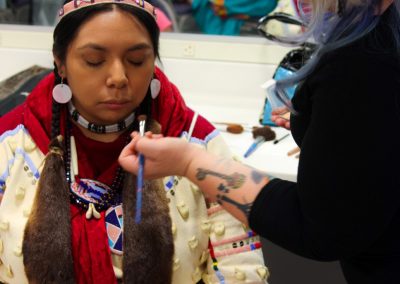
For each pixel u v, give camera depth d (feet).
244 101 5.34
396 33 1.86
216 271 2.91
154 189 2.69
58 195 2.62
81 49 2.36
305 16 1.96
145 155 1.99
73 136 2.78
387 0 1.78
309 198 1.78
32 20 5.76
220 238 2.89
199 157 2.00
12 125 2.80
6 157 2.73
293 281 5.46
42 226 2.59
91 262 2.71
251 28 5.73
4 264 2.79
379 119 1.70
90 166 2.81
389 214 1.78
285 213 1.87
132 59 2.43
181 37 5.39
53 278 2.60
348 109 1.72
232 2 5.68
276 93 2.18
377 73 1.73
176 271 2.78
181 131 2.86
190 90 5.50
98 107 2.53
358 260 2.13
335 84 1.75
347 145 1.71
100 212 2.76
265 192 1.92
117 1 2.35
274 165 3.88
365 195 1.72
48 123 2.75
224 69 5.36
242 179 1.95
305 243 1.84
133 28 2.37
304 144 1.83
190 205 2.83
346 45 1.79
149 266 2.66
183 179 2.82
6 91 4.64
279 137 4.40
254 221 1.94
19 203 2.70
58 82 2.68
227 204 1.99
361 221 1.74
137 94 2.54
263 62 5.26
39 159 2.74
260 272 2.87
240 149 4.16
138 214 1.96
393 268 2.02
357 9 1.79
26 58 5.65
